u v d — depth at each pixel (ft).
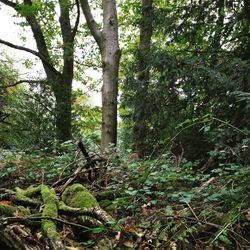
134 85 30.45
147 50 29.89
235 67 23.16
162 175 13.89
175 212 11.21
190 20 29.89
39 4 46.73
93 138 23.43
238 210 10.36
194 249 9.64
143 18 33.40
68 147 21.12
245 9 25.76
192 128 26.50
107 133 35.55
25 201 12.86
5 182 17.37
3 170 18.40
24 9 45.14
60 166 17.95
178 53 28.78
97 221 10.50
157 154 26.81
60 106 45.27
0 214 10.85
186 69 26.16
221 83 23.27
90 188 15.07
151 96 29.14
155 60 27.86
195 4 28.99
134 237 9.87
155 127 30.45
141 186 13.61
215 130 19.40
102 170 16.38
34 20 51.90
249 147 17.31
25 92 47.24
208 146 25.22
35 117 43.80
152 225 10.30
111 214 11.91
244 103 22.54
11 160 20.45
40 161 19.67
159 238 9.72
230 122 23.25
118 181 15.05
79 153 19.03
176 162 17.02
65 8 50.72
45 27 57.31
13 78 53.26
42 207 11.94
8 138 41.75
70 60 50.49
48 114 45.32
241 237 9.46
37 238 9.84
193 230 10.02
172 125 28.14
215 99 25.41
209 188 12.40
